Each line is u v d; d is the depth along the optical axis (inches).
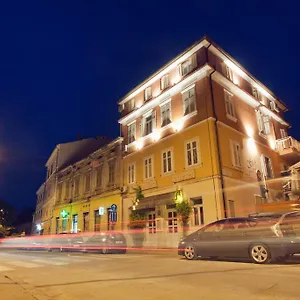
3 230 1838.1
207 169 660.7
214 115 693.3
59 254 686.5
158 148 813.2
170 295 201.8
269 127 927.0
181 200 693.9
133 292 216.4
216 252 386.9
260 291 200.1
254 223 366.0
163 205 757.9
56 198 1371.8
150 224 787.4
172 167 752.3
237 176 695.1
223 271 295.0
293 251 326.3
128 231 842.2
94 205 1048.2
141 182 845.2
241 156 738.8
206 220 633.6
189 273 292.4
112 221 925.2
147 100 907.4
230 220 391.2
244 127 794.8
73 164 1261.1
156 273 303.0
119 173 949.2
